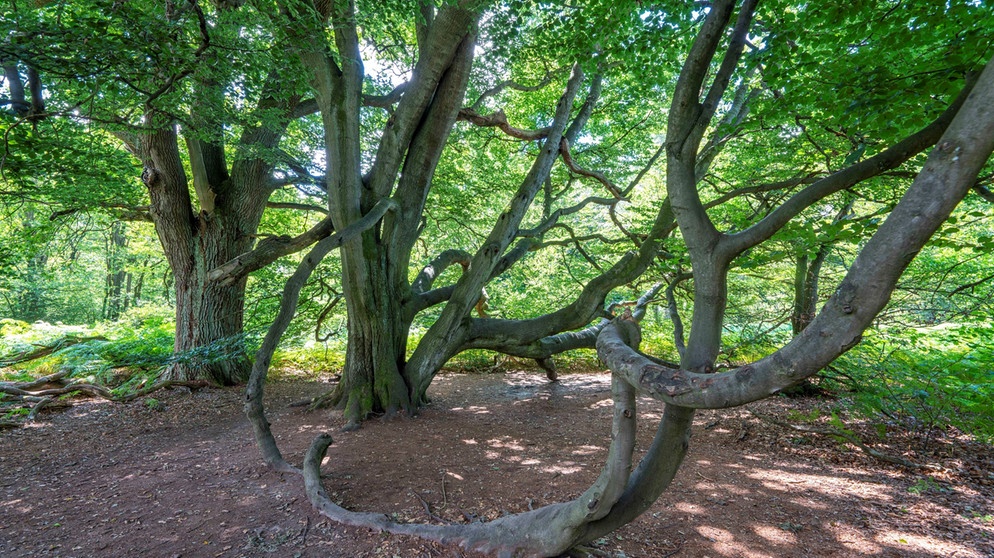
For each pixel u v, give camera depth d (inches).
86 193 325.7
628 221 581.3
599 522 114.4
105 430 269.6
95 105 258.2
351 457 216.4
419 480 190.1
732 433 281.6
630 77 384.8
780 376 68.2
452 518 156.6
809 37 194.5
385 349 303.6
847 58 181.2
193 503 169.8
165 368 381.7
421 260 622.8
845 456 243.3
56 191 315.0
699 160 343.9
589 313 356.2
